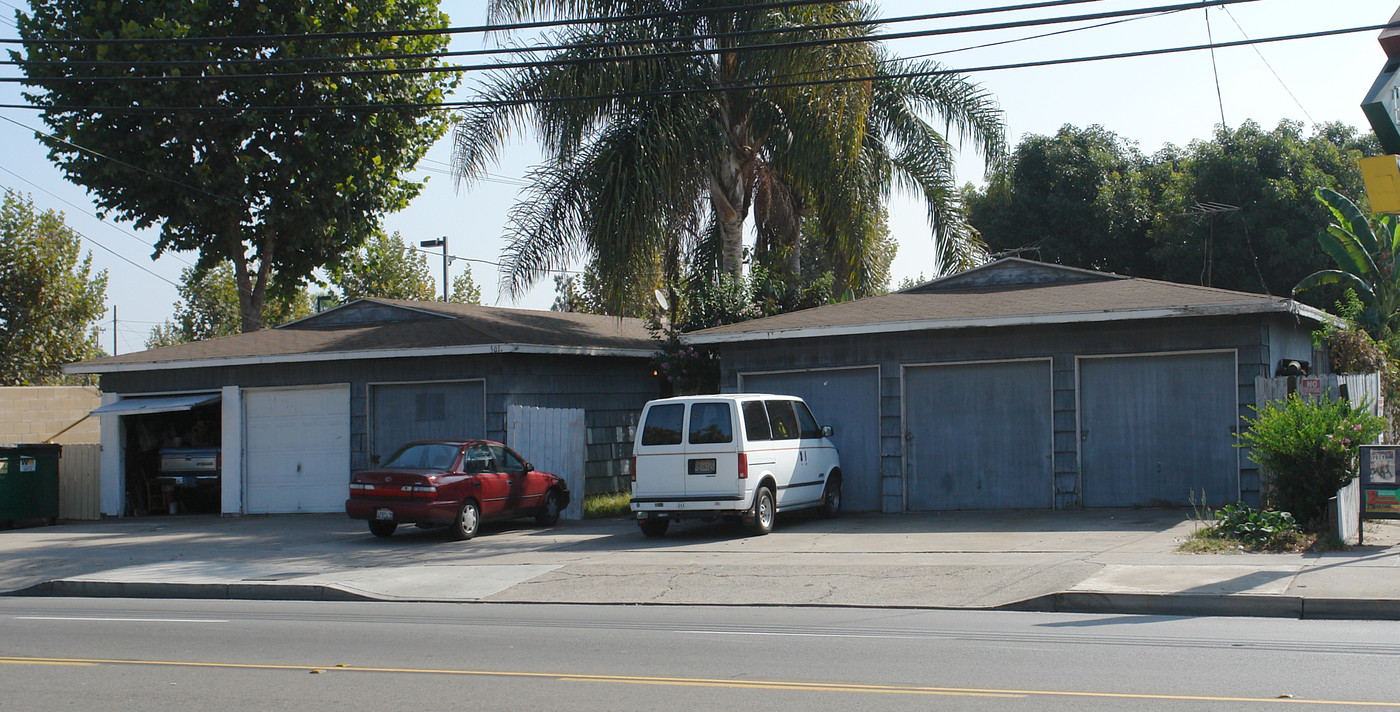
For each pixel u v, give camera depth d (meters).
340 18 28.67
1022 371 17.94
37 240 39.31
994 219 41.62
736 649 8.84
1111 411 17.27
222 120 27.98
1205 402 16.61
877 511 18.81
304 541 18.25
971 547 13.95
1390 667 7.50
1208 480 16.52
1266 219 36.91
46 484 23.19
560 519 20.38
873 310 19.55
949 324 17.86
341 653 9.07
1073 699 6.77
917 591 11.50
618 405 24.23
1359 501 12.66
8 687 7.86
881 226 24.36
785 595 11.77
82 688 7.80
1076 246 41.44
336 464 22.95
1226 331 16.39
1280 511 13.63
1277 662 7.73
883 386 18.78
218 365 24.05
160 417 26.22
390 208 31.55
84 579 14.50
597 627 10.28
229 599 13.43
